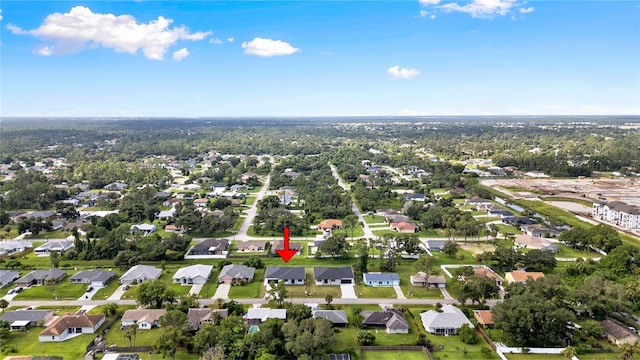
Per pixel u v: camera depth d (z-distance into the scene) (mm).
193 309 104125
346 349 91188
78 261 146875
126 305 114188
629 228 185875
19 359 84250
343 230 185625
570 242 163250
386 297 119062
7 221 191250
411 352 91875
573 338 93938
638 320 104500
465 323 99125
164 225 192750
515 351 90812
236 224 194875
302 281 128250
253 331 94500
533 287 107312
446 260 147625
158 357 88312
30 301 116875
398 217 196000
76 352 91375
